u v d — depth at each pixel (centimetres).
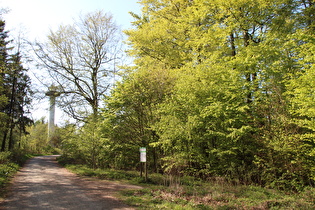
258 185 1002
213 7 1170
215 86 1059
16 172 1516
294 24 1187
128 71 1652
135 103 1202
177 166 1166
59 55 2191
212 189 855
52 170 1709
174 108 1085
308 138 906
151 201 721
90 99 2212
